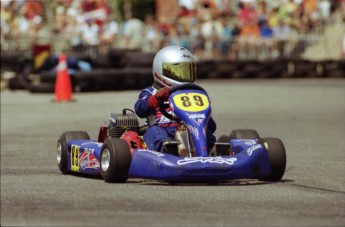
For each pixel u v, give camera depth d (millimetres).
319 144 39625
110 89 74438
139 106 27219
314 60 96000
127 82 74938
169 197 23000
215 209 21219
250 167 25016
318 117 51719
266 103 60906
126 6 125312
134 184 25625
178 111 26234
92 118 51625
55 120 50844
